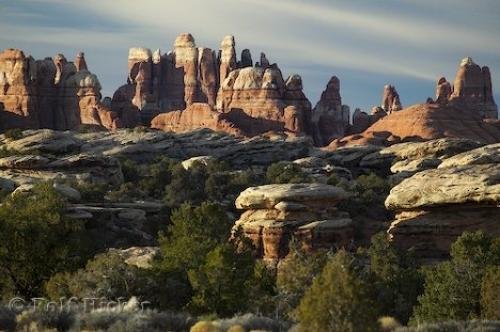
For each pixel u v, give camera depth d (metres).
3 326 67.44
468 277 91.50
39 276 104.38
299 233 157.38
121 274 88.81
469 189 151.00
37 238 104.88
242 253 99.75
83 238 116.88
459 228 152.62
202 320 68.75
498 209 151.00
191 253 107.75
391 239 159.12
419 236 156.25
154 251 132.88
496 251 103.00
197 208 145.88
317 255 105.31
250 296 92.44
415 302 102.19
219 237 142.38
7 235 104.00
